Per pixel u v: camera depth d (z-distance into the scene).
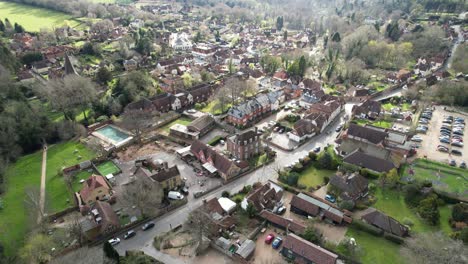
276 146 127.44
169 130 141.50
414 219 88.06
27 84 170.50
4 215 92.00
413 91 167.62
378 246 80.00
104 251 72.25
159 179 98.94
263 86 193.12
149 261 74.81
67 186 104.94
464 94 157.75
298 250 75.56
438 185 101.44
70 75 155.38
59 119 148.12
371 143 121.19
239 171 109.56
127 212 93.56
